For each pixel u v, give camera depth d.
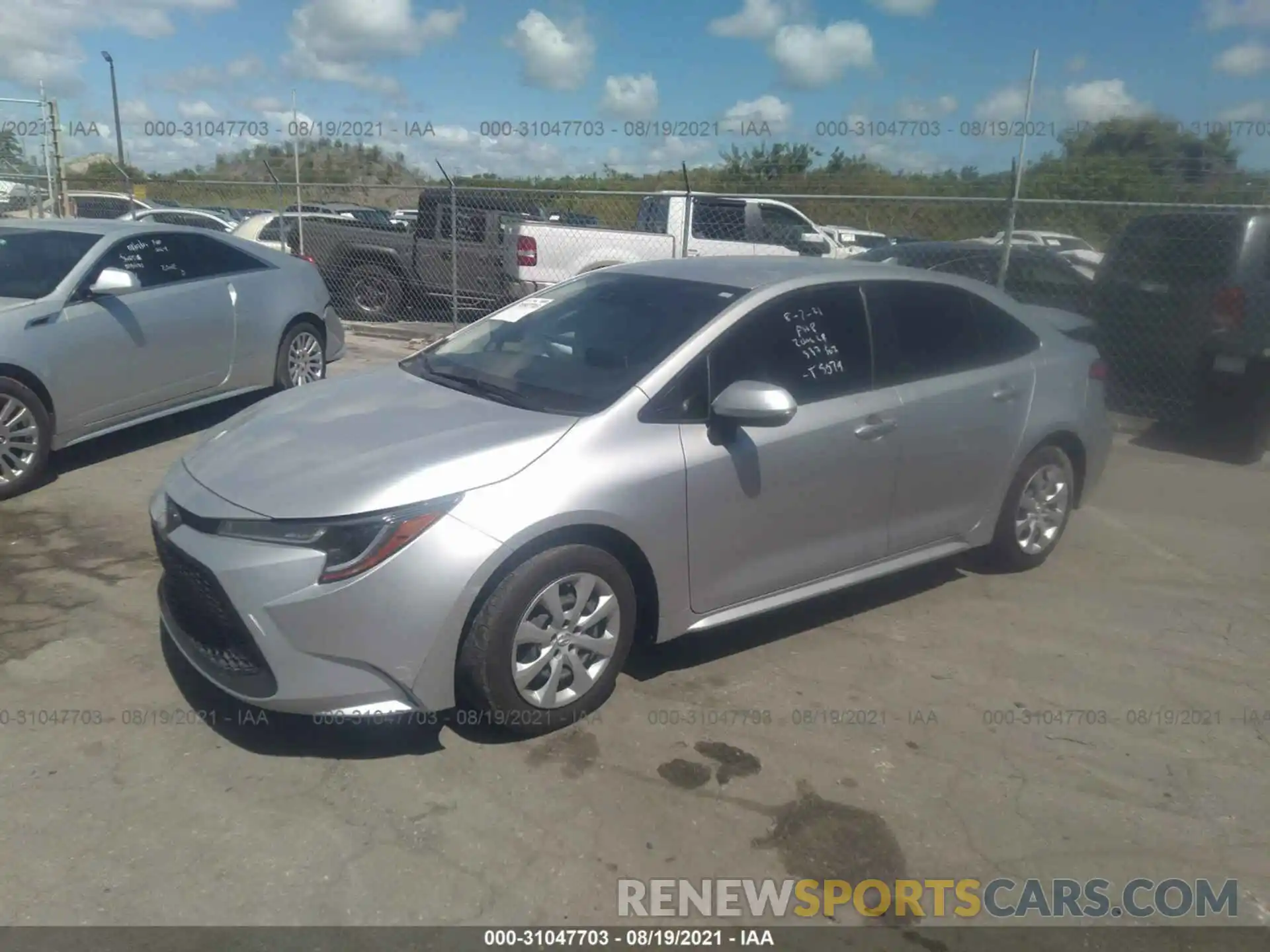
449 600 3.37
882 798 3.47
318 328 8.56
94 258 6.68
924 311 4.82
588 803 3.38
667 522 3.83
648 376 3.95
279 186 12.63
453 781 3.47
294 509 3.40
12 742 3.61
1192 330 8.44
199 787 3.40
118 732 3.69
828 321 4.47
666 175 20.12
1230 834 3.36
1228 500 6.93
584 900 2.96
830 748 3.74
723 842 3.23
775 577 4.27
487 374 4.36
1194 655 4.60
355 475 3.51
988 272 9.95
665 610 3.95
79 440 6.55
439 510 3.40
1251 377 7.95
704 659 4.39
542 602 3.60
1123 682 4.34
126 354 6.71
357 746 3.65
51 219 7.21
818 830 3.30
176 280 7.22
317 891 2.95
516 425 3.78
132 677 4.08
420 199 12.99
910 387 4.63
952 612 4.96
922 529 4.80
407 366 4.77
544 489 3.54
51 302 6.32
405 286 13.17
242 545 3.41
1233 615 5.04
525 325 4.69
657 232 13.27
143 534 5.61
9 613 4.60
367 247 13.27
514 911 2.91
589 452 3.69
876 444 4.43
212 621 3.50
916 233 16.84
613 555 3.80
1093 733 3.93
